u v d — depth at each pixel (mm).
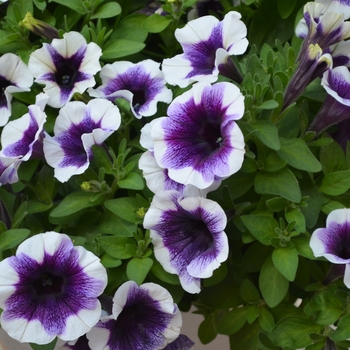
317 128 759
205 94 710
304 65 728
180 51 854
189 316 921
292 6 839
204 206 704
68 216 764
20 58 803
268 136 722
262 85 739
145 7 880
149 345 725
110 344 717
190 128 716
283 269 727
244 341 793
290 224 733
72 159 746
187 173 701
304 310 738
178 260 722
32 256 694
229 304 790
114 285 743
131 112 778
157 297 714
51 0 824
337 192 750
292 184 735
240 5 859
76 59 780
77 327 696
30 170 787
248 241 745
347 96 739
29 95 813
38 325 696
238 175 755
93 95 776
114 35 840
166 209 719
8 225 747
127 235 749
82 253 697
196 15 881
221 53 735
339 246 714
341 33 748
